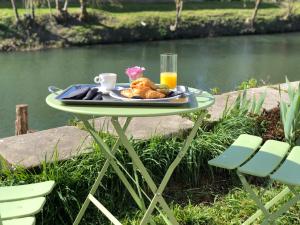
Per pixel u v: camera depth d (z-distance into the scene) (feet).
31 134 5.98
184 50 36.68
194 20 46.19
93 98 3.48
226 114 6.72
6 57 32.71
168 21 44.42
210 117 6.65
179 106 3.36
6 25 37.19
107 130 5.63
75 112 3.23
